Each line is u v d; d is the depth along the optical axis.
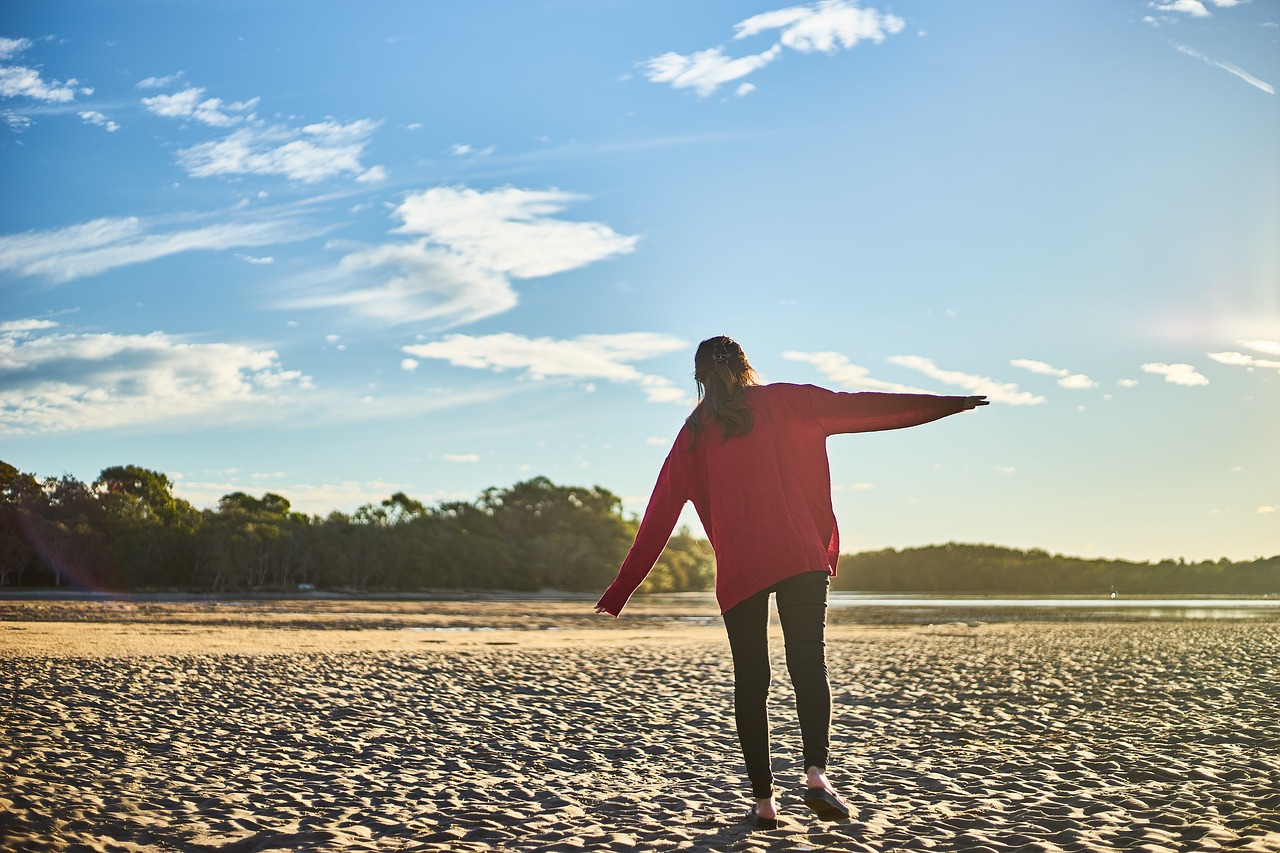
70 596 79.19
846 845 4.66
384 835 5.28
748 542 4.47
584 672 16.86
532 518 196.62
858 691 13.64
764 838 4.80
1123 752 8.04
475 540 161.38
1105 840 4.79
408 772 7.52
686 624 43.19
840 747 8.80
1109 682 14.45
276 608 57.78
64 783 6.68
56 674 14.89
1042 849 4.56
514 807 6.11
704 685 14.70
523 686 14.40
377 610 58.66
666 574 197.38
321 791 6.68
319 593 120.88
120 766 7.46
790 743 9.05
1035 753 8.16
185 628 31.30
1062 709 11.31
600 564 183.50
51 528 104.62
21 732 9.09
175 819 5.65
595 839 5.02
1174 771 6.97
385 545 143.50
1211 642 24.48
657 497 4.79
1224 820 5.23
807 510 4.55
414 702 12.31
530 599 111.81
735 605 4.55
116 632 27.91
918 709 11.59
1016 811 5.73
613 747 8.84
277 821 5.64
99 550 107.38
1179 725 9.68
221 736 9.25
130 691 12.87
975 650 22.80
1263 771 6.89
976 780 6.93
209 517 120.62
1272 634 28.14
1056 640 26.84
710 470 4.63
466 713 11.32
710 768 7.75
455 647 23.78
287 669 16.72
